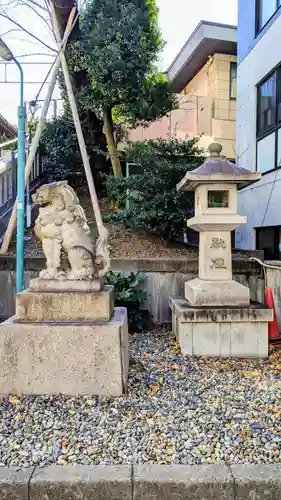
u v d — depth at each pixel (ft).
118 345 9.13
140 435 7.50
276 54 20.53
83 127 25.99
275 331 14.34
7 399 8.95
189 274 16.88
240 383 10.30
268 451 6.96
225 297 13.04
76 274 9.73
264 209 22.09
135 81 23.16
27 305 9.48
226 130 31.76
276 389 9.86
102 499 6.18
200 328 12.56
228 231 13.38
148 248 19.60
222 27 30.17
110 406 8.64
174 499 6.18
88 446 7.12
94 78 22.57
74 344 9.12
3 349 9.14
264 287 16.58
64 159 25.95
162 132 30.09
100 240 10.16
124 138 27.86
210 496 6.18
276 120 20.65
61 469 6.45
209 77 33.04
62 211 9.92
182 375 10.83
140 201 19.69
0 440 7.36
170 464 6.58
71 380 9.11
